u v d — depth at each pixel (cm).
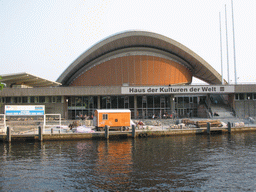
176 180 1627
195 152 2395
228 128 3741
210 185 1545
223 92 4978
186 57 5844
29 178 1684
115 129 3556
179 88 4938
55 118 4656
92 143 2959
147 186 1530
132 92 4903
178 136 3488
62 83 6081
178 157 2200
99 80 5800
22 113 3581
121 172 1789
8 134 3083
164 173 1761
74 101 5166
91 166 1941
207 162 2034
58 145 2838
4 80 4738
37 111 3659
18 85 5069
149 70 5731
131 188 1502
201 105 5388
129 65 5716
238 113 5053
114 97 5188
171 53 5869
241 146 2680
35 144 2919
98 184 1569
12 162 2077
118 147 2684
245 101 5100
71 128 3600
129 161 2075
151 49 5838
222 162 2033
